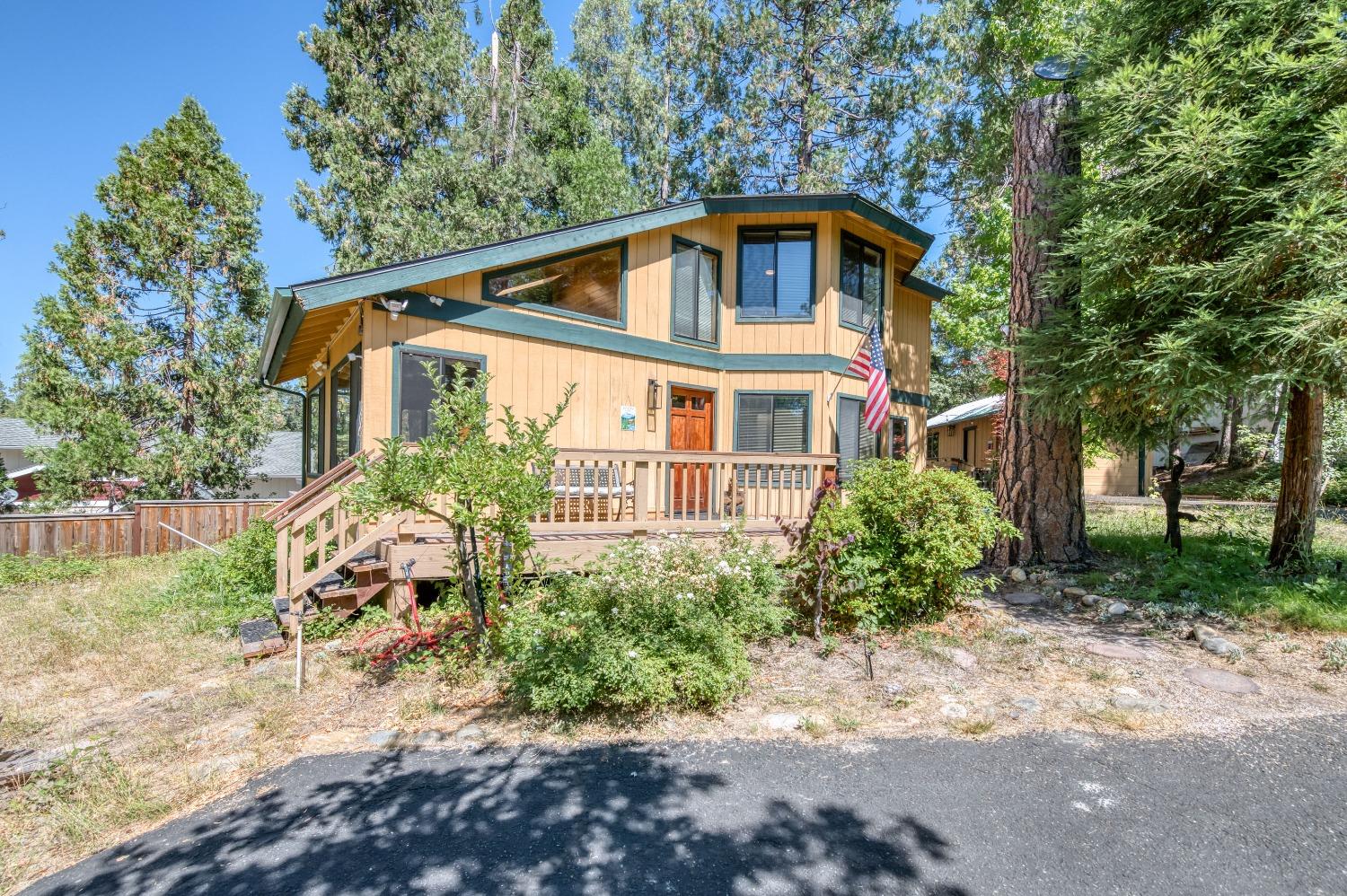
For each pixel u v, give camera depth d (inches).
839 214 425.1
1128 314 275.4
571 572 212.8
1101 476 867.4
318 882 96.2
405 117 804.0
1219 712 150.3
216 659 205.5
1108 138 276.4
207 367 639.8
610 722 151.8
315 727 153.6
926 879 93.7
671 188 937.5
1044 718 148.9
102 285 618.8
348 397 335.9
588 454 259.4
